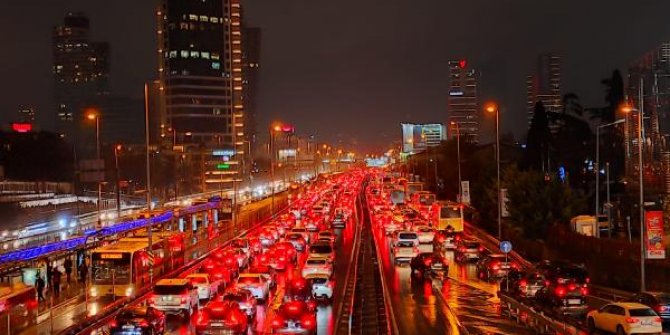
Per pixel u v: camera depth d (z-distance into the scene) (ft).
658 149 241.55
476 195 298.35
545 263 140.97
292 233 229.86
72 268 174.09
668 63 284.20
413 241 194.59
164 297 114.73
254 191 609.42
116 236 194.70
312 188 620.08
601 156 329.93
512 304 116.47
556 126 386.93
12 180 417.90
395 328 107.45
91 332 105.19
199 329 93.56
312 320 95.14
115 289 137.18
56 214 311.68
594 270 157.17
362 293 143.84
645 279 135.13
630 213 206.49
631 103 262.67
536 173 219.00
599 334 89.76
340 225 307.78
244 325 98.53
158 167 590.14
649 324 93.20
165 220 241.96
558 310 116.78
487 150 420.36
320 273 137.08
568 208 207.41
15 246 184.96
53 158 463.01
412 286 152.87
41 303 131.23
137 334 93.04
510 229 220.84
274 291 145.69
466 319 114.73
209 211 314.55
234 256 177.37
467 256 195.00
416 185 429.38
